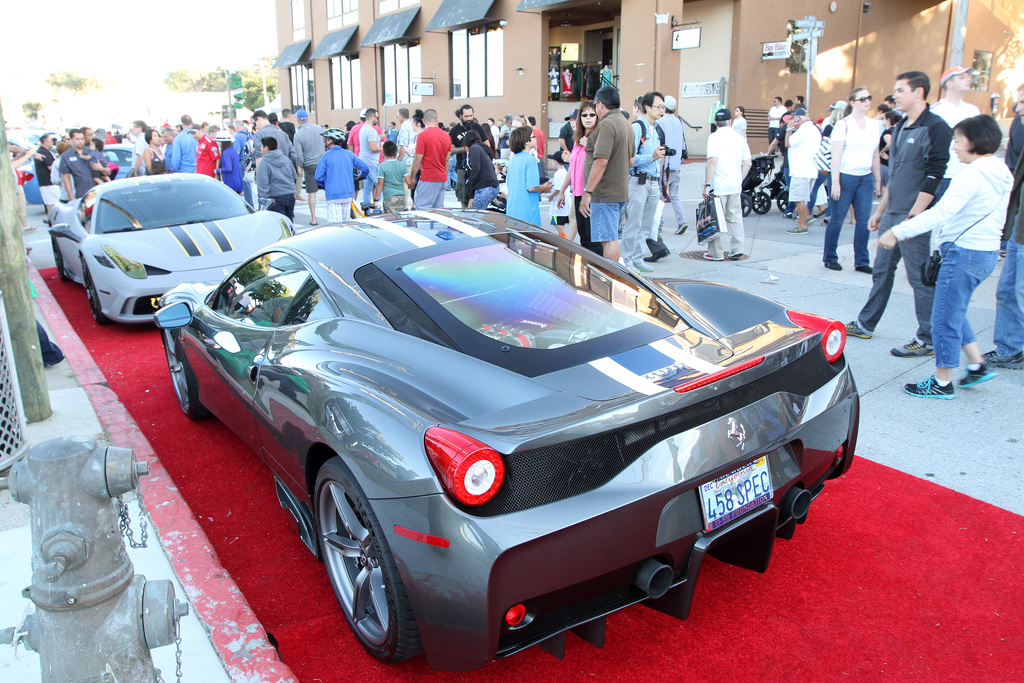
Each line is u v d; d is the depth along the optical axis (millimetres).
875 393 4379
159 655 2268
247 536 3111
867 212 7148
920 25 25391
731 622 2477
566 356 2273
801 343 2381
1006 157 7238
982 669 2219
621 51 18844
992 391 4348
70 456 1477
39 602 1523
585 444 1933
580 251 3080
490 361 2256
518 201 7320
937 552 2830
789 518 2389
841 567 2760
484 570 1835
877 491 3297
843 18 22578
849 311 5945
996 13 28703
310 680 2246
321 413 2332
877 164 7359
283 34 34719
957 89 5723
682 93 21359
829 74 22734
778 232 9953
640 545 1982
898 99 4836
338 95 30922
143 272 5926
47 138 12914
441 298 2559
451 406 2057
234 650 2275
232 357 3189
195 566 2730
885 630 2406
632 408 1937
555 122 21250
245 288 3418
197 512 3316
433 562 1913
